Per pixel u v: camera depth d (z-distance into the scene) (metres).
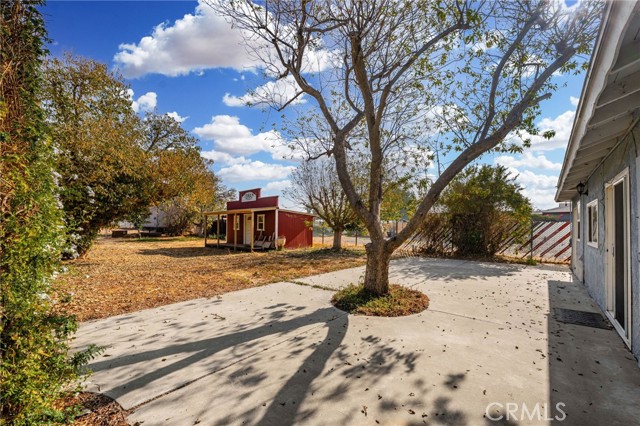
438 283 7.48
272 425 2.40
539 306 5.58
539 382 3.01
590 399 2.72
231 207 21.42
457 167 5.47
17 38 2.12
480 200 12.34
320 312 5.28
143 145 15.95
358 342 3.99
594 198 6.14
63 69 10.88
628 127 3.71
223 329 4.48
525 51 5.39
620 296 4.62
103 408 2.61
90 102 11.75
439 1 4.58
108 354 3.65
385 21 5.11
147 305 5.81
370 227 6.01
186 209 27.39
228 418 2.48
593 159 5.21
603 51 2.20
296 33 5.60
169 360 3.49
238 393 2.84
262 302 5.95
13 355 1.88
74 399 2.71
